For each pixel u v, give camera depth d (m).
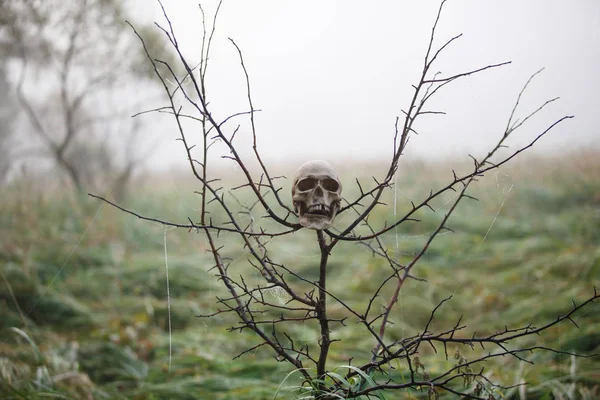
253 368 4.28
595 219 7.99
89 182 9.03
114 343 4.88
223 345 4.88
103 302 5.89
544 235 7.74
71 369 4.22
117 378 4.43
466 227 8.20
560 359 4.23
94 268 6.62
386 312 2.52
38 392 3.72
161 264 6.71
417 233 7.97
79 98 8.70
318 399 2.35
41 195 7.91
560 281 6.00
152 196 9.27
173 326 5.52
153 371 4.38
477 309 5.72
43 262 6.49
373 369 2.41
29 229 7.04
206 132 2.19
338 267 7.04
